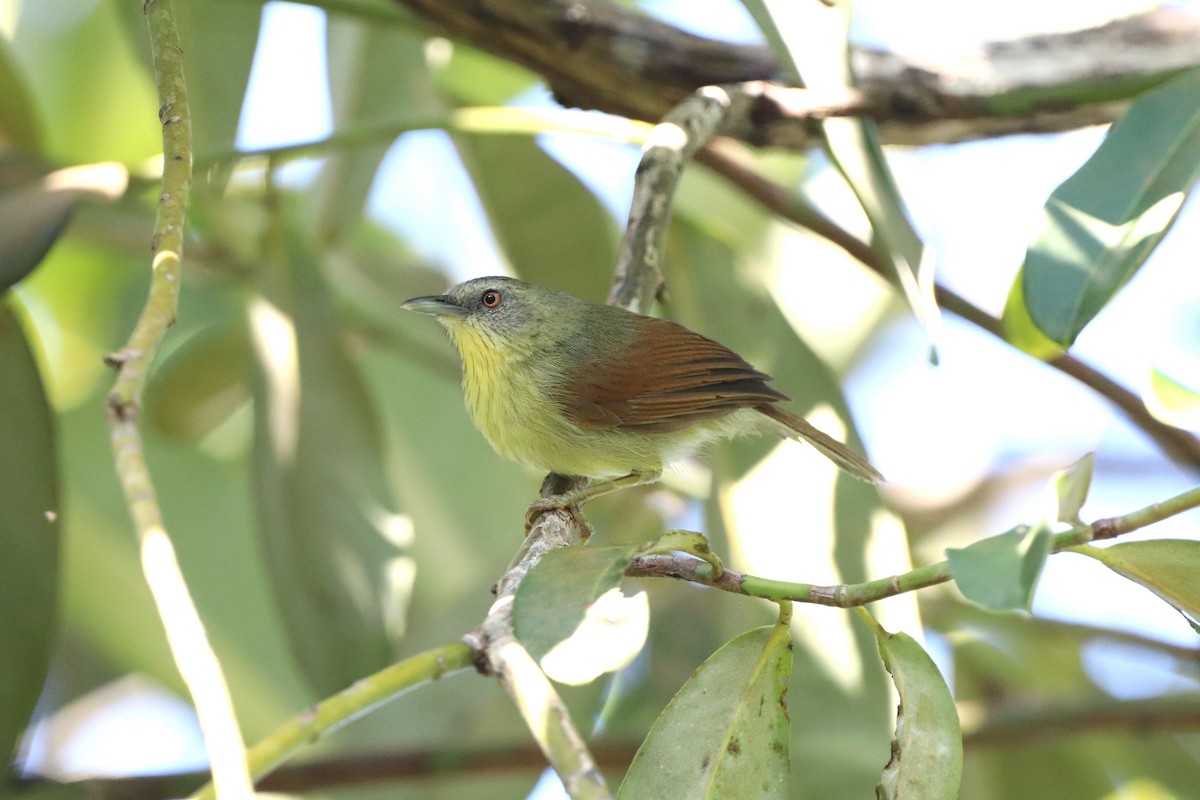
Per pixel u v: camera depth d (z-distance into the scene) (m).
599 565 4.78
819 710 8.04
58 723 12.71
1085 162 7.02
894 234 8.17
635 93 9.93
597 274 11.02
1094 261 6.65
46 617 7.74
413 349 12.17
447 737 9.93
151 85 10.57
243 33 10.25
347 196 11.30
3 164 9.18
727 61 9.75
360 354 12.12
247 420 12.71
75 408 11.71
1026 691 10.96
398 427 11.84
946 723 5.19
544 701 4.08
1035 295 6.64
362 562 9.09
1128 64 10.08
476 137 10.71
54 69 12.72
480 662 4.33
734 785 5.27
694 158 10.45
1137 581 5.25
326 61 11.28
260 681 11.39
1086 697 10.12
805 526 8.52
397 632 9.01
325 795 10.31
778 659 5.39
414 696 10.09
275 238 9.53
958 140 10.59
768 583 5.12
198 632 3.75
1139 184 6.86
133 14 10.20
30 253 8.14
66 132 12.77
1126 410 10.48
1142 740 10.62
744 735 5.32
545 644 4.54
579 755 3.94
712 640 10.97
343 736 10.02
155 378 11.69
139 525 3.94
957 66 10.20
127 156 12.88
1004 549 4.64
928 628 11.05
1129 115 7.12
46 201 8.42
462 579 11.29
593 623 4.58
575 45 9.64
